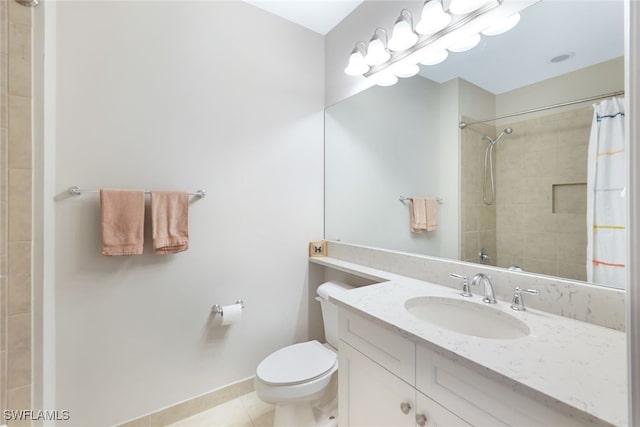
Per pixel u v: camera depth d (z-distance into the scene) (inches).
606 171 37.0
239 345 71.5
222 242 69.0
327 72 86.2
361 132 75.3
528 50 44.0
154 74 60.3
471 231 51.9
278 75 77.7
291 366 56.7
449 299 46.3
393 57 63.9
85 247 53.5
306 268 83.1
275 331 77.4
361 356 42.8
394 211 66.9
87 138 53.5
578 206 39.3
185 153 63.9
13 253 46.6
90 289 54.1
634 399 15.1
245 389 71.8
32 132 48.1
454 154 54.6
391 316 38.4
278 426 56.0
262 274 75.2
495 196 48.5
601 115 37.4
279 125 77.9
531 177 44.1
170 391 62.4
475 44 50.7
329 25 82.7
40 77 48.6
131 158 57.9
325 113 86.8
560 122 41.0
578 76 39.2
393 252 64.9
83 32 53.1
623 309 34.1
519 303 41.2
